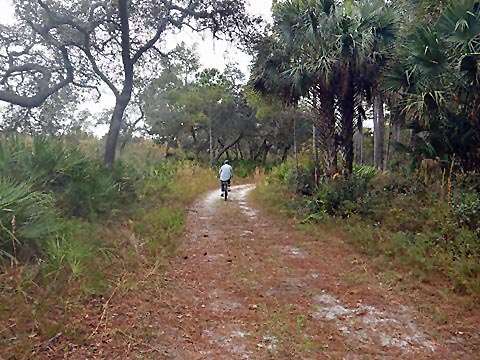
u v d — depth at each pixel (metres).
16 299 4.62
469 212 8.06
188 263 7.67
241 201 17.67
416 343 4.59
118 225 9.15
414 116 11.05
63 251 5.37
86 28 13.95
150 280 6.34
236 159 46.84
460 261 6.65
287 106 15.77
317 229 10.42
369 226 9.47
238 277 6.88
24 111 14.19
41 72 13.38
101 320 4.65
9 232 5.00
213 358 4.17
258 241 9.62
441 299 5.87
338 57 12.26
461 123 10.27
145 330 4.68
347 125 13.11
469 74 9.31
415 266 7.05
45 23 13.36
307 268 7.46
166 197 15.43
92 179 9.19
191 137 42.06
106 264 6.31
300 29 12.99
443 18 9.76
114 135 14.09
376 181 12.03
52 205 6.66
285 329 4.86
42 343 4.09
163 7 14.46
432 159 10.52
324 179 13.35
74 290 5.16
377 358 4.22
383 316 5.34
